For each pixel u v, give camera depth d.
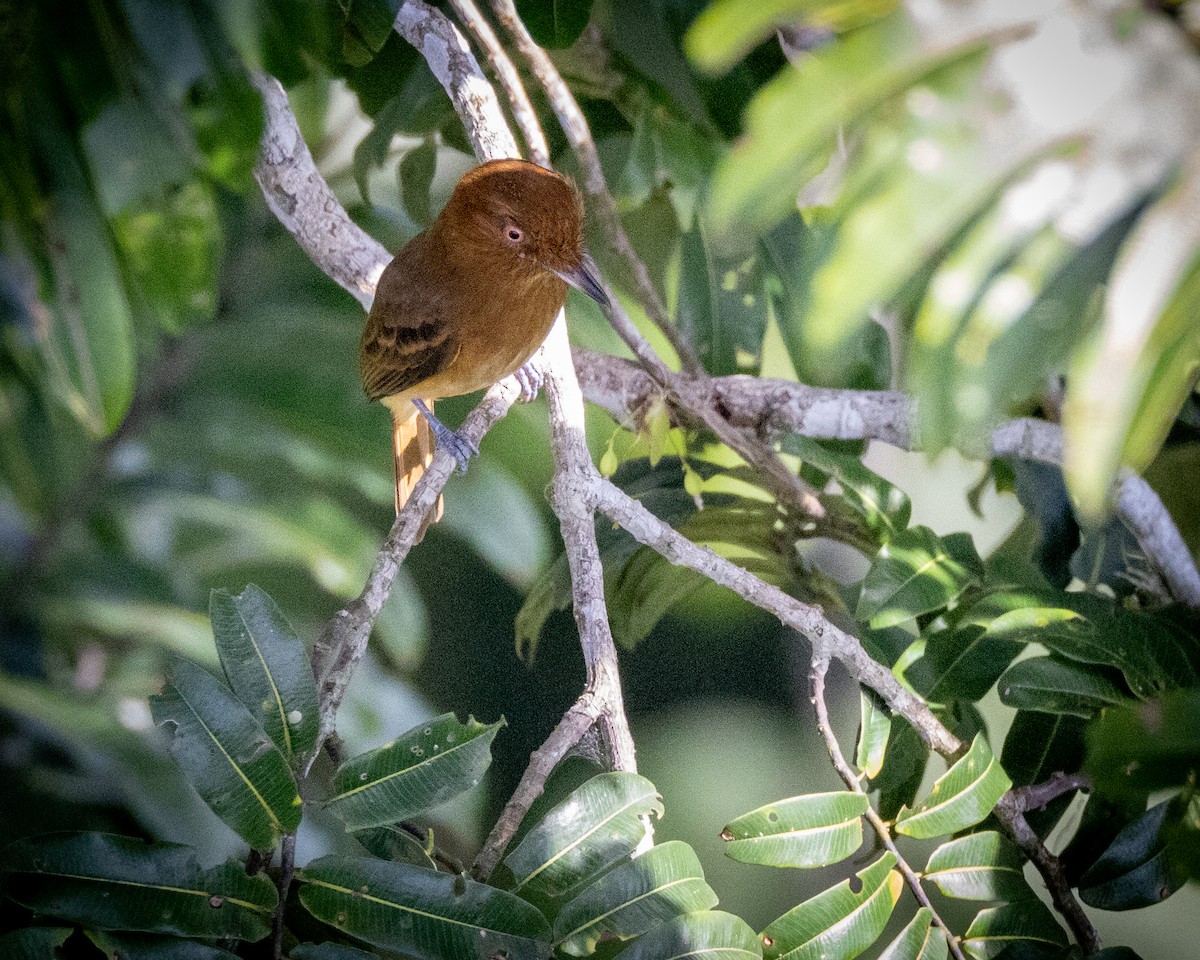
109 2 5.52
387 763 5.25
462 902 5.07
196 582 8.46
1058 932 5.96
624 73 8.59
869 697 6.30
